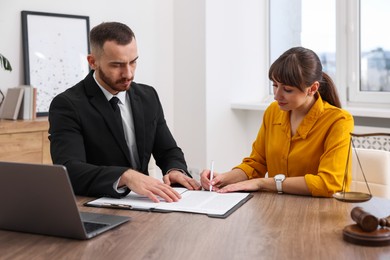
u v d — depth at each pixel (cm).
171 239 139
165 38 455
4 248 135
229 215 162
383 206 172
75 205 136
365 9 399
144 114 228
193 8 441
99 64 205
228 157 459
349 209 168
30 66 373
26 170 138
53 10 387
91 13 408
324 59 431
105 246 135
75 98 210
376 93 397
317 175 192
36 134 336
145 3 441
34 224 145
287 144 213
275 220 155
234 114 460
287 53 197
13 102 346
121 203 177
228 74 452
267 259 123
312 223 152
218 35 442
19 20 370
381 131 374
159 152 237
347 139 200
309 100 208
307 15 440
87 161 212
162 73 456
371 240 131
